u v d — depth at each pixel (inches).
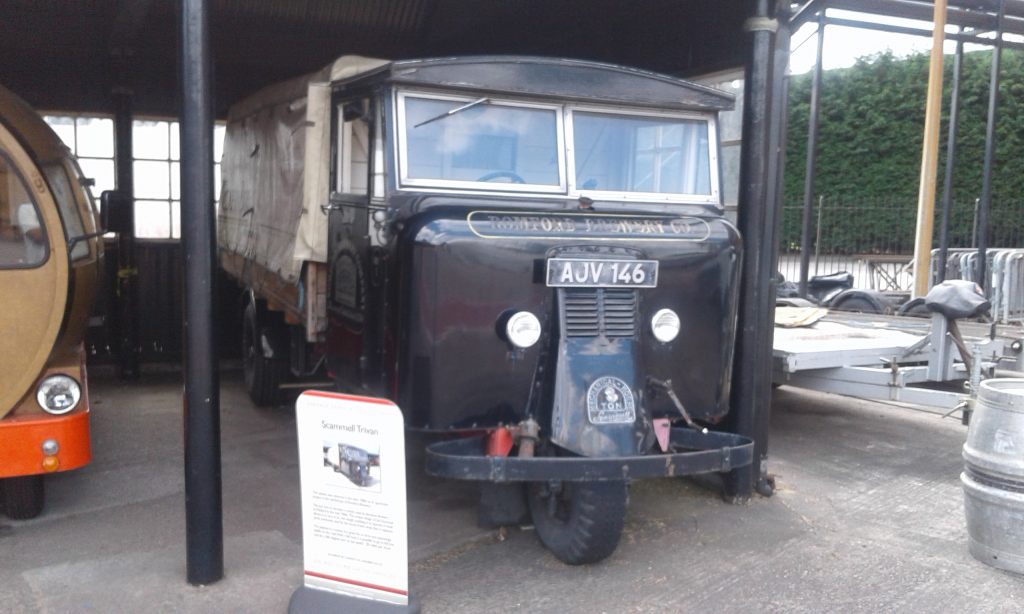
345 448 145.9
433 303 159.3
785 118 209.6
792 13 211.0
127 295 345.1
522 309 164.6
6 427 176.2
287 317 251.0
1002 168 744.3
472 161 180.5
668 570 174.2
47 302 180.5
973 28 448.8
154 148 370.6
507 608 157.2
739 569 175.5
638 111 194.1
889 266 631.8
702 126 201.5
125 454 247.8
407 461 240.2
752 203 205.5
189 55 148.6
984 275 467.8
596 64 186.7
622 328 168.1
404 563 143.6
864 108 785.6
